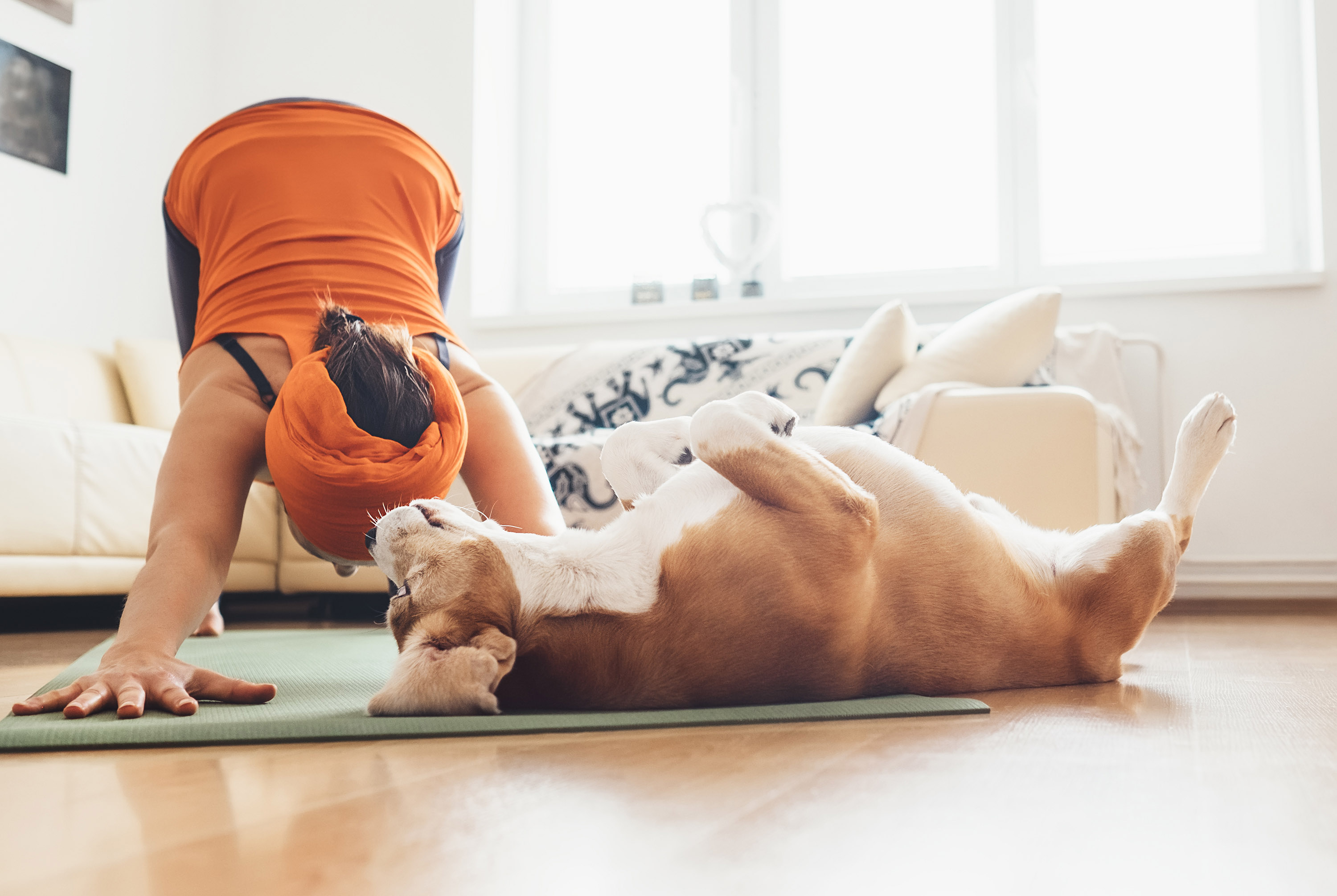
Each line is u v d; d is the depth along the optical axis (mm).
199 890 527
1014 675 1219
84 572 2803
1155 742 925
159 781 793
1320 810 693
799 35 4574
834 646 1059
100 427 2920
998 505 1452
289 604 3736
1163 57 4109
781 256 4477
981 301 3869
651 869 561
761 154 4551
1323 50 3648
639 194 4773
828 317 4035
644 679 1038
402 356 1289
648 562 1060
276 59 4910
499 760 856
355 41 4793
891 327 2904
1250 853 597
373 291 1542
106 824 664
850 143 4488
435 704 968
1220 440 1424
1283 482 3504
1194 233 4051
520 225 4863
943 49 4406
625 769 817
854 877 547
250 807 707
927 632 1143
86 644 2260
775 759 850
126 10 4500
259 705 1167
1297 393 3510
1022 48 4191
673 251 4719
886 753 875
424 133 4629
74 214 4215
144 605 1194
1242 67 4008
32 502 2689
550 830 641
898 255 4418
